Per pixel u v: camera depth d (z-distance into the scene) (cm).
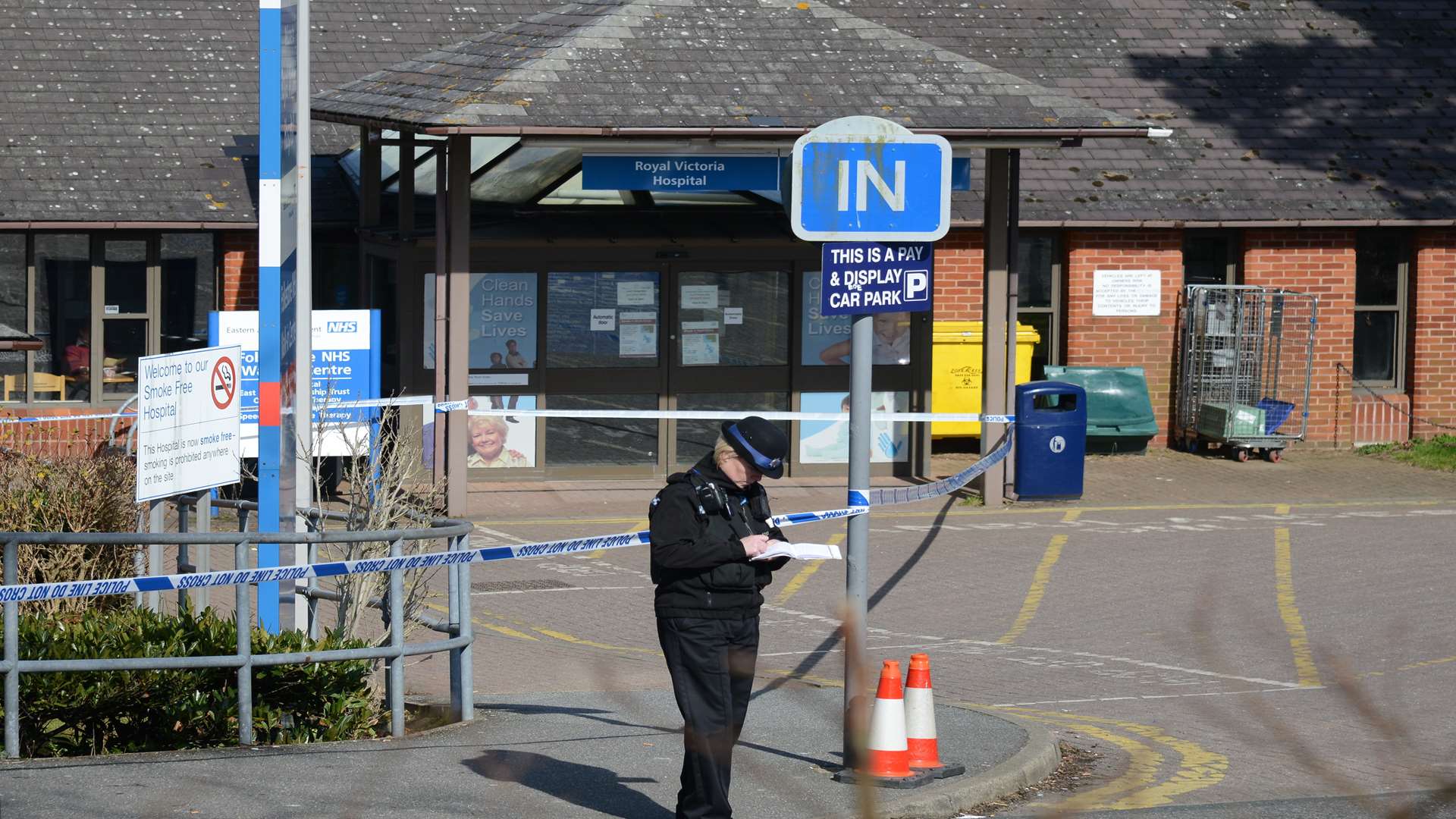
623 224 4456
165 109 4775
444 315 3925
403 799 1709
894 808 1714
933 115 3991
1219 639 2902
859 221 1795
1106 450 5091
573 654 2744
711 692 1551
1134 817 1747
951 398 4975
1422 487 4634
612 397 4481
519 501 4238
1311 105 5381
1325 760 2048
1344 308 5191
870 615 3125
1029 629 2991
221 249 4616
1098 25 5528
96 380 4559
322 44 5075
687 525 1543
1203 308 5075
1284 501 4397
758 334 4547
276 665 2009
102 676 1939
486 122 3706
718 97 3944
